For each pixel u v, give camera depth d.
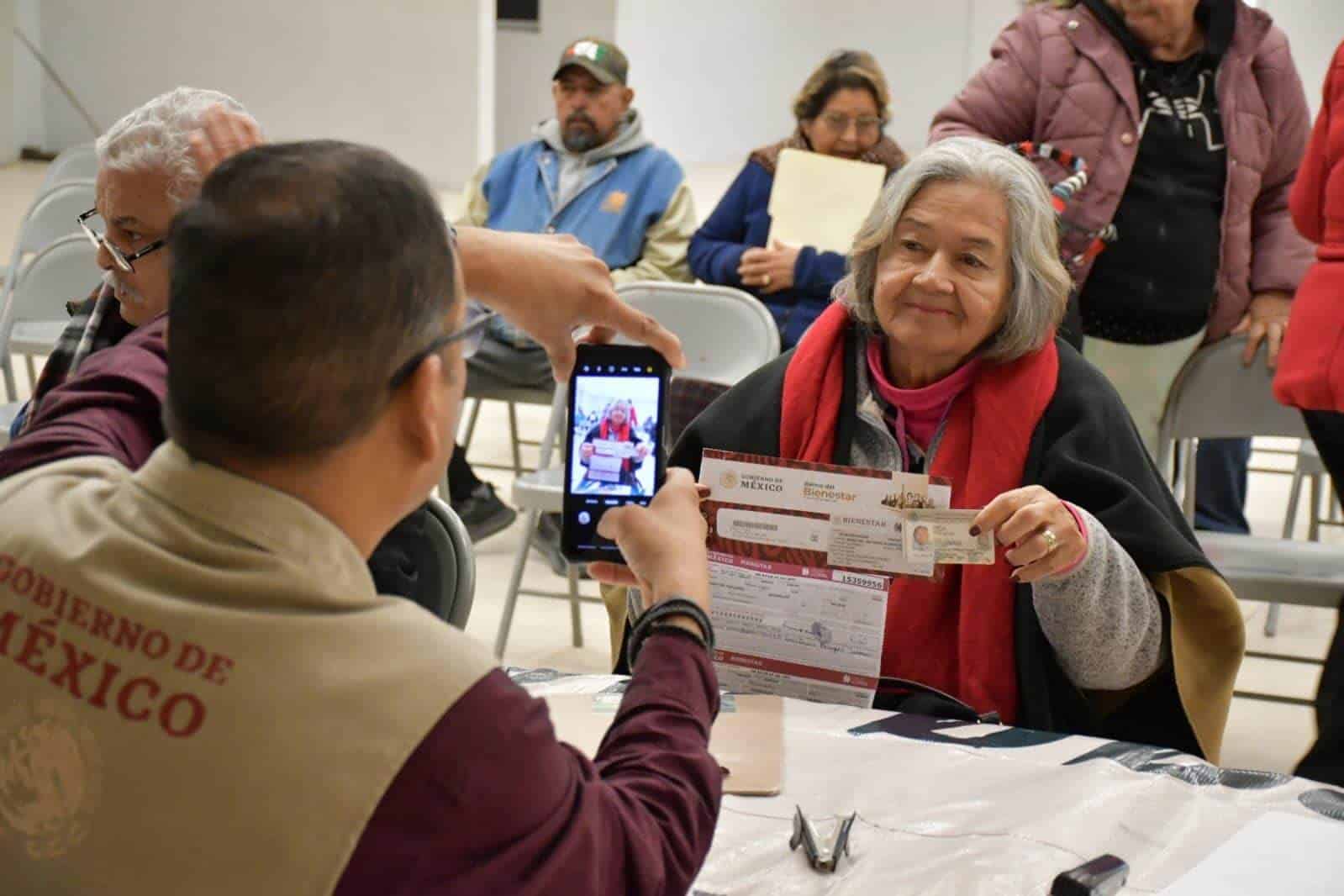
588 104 4.40
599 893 0.80
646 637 0.97
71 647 0.75
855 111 4.04
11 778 0.76
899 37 13.04
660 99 11.92
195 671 0.73
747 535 1.53
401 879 0.73
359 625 0.76
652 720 0.91
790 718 1.48
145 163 1.41
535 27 11.15
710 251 4.11
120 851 0.73
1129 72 3.05
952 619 1.78
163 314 1.39
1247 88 3.09
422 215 0.77
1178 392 3.01
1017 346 1.79
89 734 0.73
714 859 1.20
